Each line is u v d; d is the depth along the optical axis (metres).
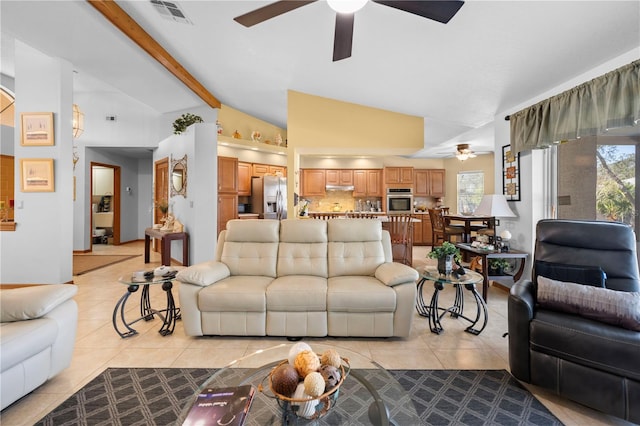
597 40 2.22
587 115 2.56
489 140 6.04
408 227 4.77
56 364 1.83
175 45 3.83
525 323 1.81
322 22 2.83
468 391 1.80
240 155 6.73
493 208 3.40
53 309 1.86
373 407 1.27
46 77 3.74
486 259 3.37
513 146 3.52
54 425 1.51
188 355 2.22
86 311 3.08
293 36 3.17
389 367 2.06
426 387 1.84
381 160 8.29
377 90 4.21
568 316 1.79
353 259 2.89
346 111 4.98
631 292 1.83
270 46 3.48
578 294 1.82
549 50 2.42
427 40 2.70
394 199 8.13
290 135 4.99
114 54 3.72
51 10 2.86
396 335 2.42
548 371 1.71
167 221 5.30
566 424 1.53
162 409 1.64
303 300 2.41
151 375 1.96
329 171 8.23
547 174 3.36
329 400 1.22
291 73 4.20
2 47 4.36
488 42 2.50
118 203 7.85
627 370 1.48
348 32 2.12
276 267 2.89
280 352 1.69
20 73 3.74
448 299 3.57
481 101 3.67
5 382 1.51
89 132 6.66
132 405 1.67
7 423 1.52
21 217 3.74
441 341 2.46
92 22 3.05
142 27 3.46
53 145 3.73
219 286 2.49
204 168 5.05
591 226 2.16
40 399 1.71
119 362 2.12
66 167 3.83
